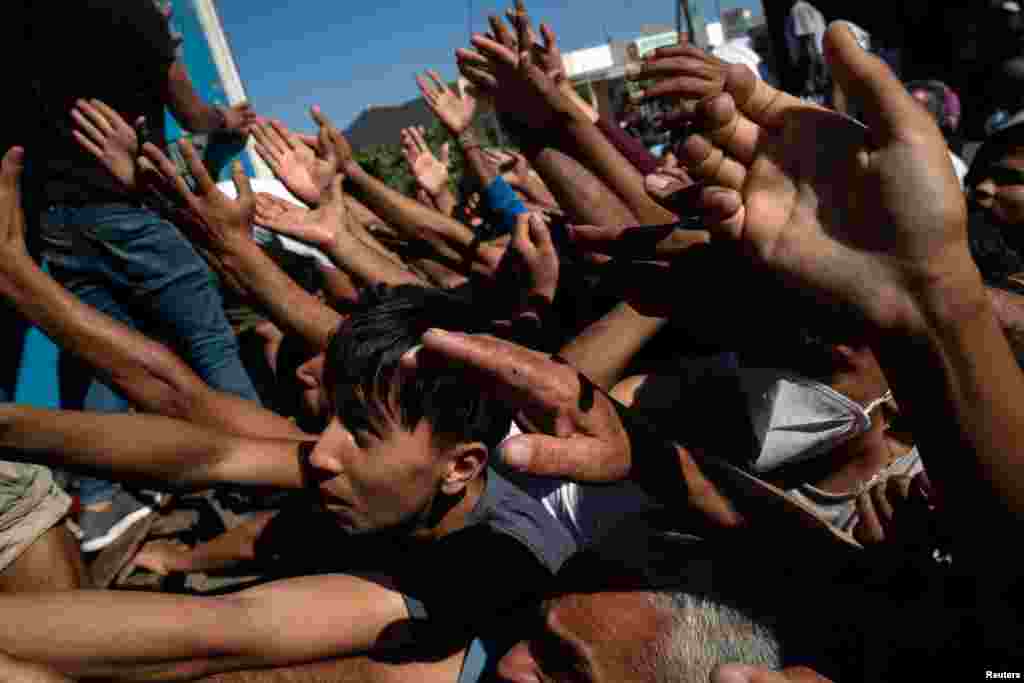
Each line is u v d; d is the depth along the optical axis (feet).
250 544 7.81
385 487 4.61
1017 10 17.80
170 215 6.91
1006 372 2.95
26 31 9.13
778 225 3.04
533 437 3.33
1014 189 6.07
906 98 2.68
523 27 8.02
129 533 8.59
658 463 3.79
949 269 2.81
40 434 4.32
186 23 16.14
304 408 9.02
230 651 4.21
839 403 5.17
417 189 12.62
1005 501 3.09
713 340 5.12
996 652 3.58
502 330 5.01
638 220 6.63
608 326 6.53
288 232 8.44
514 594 4.91
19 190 5.16
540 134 6.91
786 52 22.94
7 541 5.65
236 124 13.02
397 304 4.85
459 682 4.73
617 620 3.90
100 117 7.18
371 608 4.73
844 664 3.76
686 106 4.83
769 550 4.08
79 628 3.79
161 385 5.58
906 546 4.09
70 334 5.31
